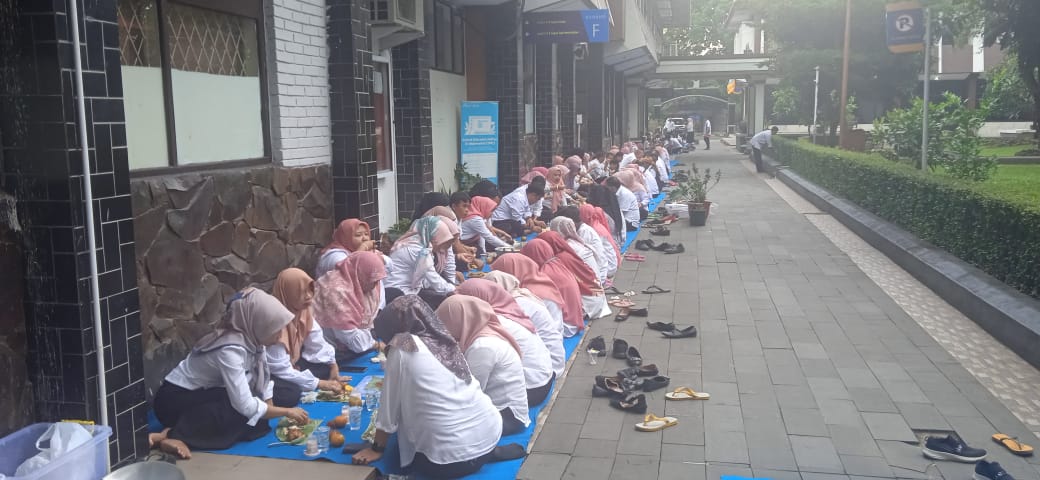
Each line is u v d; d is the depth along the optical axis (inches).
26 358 151.4
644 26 966.4
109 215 153.6
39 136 144.0
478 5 549.3
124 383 158.4
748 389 219.8
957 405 206.8
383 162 425.4
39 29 141.3
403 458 167.9
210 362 178.5
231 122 243.9
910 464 173.5
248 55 251.3
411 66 433.1
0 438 145.2
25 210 146.7
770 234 495.8
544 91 703.7
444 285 266.4
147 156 209.2
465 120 526.6
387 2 339.6
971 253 332.5
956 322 287.3
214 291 225.8
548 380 208.7
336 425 189.3
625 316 293.3
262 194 248.5
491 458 173.2
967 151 568.7
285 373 195.9
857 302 318.3
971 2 695.1
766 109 1469.0
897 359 245.1
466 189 522.6
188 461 170.9
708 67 1395.2
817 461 174.9
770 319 293.4
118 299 156.5
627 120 1451.8
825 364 240.7
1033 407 205.8
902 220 441.1
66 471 135.3
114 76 154.6
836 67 938.7
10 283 146.9
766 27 1013.2
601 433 190.5
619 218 437.4
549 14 576.4
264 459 172.6
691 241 471.5
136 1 203.6
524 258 255.1
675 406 207.6
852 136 951.6
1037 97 789.9
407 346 163.3
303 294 205.8
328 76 288.0
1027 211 274.7
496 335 187.5
